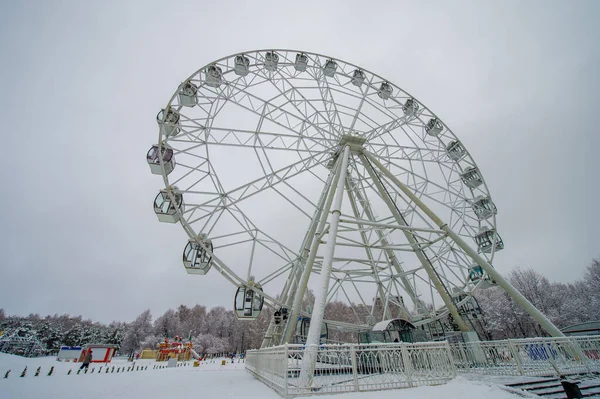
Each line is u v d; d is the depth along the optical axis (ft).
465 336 66.33
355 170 84.48
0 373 75.20
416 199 69.67
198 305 473.26
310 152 78.07
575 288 231.91
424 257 73.67
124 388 44.16
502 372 44.21
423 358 35.76
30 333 261.85
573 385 27.50
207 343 281.54
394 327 63.10
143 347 304.30
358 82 86.38
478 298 205.05
